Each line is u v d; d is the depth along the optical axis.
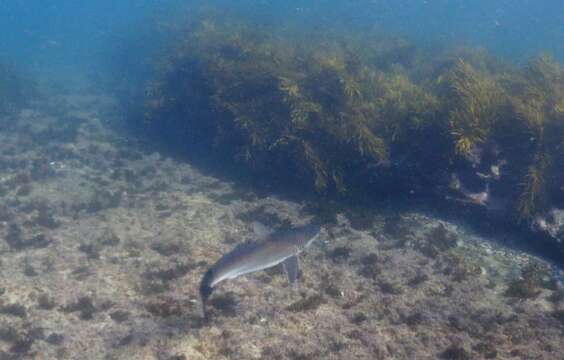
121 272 9.05
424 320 7.65
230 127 15.20
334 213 11.72
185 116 17.64
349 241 10.50
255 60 15.60
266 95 14.66
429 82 14.82
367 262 9.60
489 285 8.74
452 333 7.34
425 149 11.77
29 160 16.23
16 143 18.12
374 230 11.02
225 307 7.74
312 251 10.00
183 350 6.66
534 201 10.41
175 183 14.31
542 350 6.85
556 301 8.22
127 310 7.71
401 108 12.24
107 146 18.08
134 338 6.92
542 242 10.20
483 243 10.58
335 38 20.31
